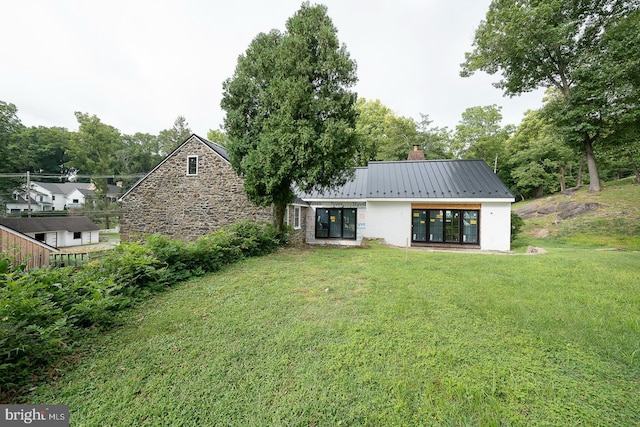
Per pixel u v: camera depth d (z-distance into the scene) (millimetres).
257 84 9039
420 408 1991
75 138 35094
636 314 3533
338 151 8367
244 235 8203
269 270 6066
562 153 21719
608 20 13430
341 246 10977
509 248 11508
